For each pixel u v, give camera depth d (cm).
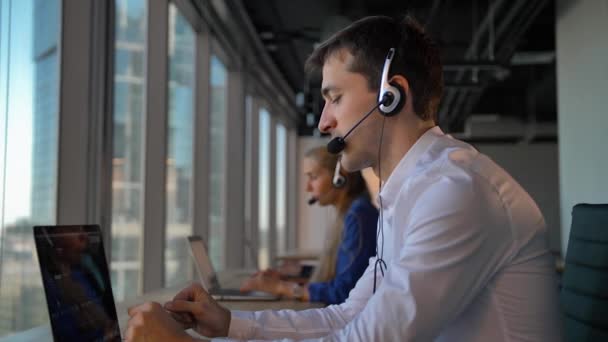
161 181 361
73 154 233
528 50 699
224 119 582
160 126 362
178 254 427
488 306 88
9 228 186
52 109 223
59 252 94
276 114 859
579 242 135
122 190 318
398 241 96
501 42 549
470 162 92
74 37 236
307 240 1016
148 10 363
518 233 88
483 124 1047
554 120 1084
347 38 108
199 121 467
